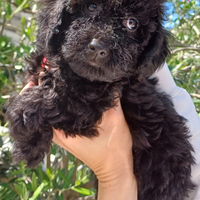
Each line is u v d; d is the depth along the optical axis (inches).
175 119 10.0
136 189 9.5
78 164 15.2
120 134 9.2
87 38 7.4
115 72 7.7
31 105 8.8
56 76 8.6
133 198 9.2
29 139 9.1
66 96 8.5
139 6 7.8
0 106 13.6
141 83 9.5
